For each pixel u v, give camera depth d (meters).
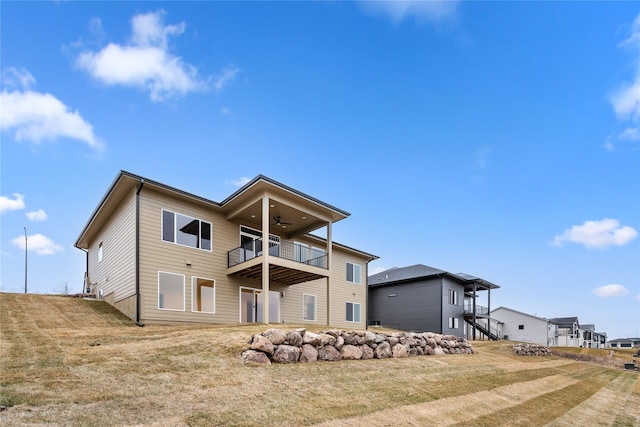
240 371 6.42
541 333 42.72
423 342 12.03
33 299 13.97
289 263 15.30
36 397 4.34
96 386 4.95
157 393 4.99
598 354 25.91
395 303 32.03
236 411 4.77
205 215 15.58
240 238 16.78
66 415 3.99
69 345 7.11
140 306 12.61
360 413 5.39
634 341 79.12
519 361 14.30
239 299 16.27
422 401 6.43
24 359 5.86
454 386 7.89
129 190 14.09
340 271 22.28
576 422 6.98
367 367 8.32
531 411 7.12
